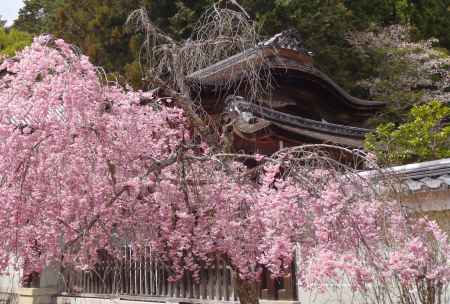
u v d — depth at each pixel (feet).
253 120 28.27
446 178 17.81
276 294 19.67
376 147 28.37
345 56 68.95
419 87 69.31
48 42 17.12
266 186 15.07
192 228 17.35
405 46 67.21
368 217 13.87
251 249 15.62
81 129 15.85
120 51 66.08
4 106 15.92
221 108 31.14
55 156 15.81
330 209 14.06
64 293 29.40
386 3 80.64
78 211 16.66
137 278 25.27
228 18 17.56
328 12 69.31
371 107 46.11
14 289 30.42
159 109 19.97
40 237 17.11
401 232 13.88
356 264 13.28
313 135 32.83
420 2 86.02
